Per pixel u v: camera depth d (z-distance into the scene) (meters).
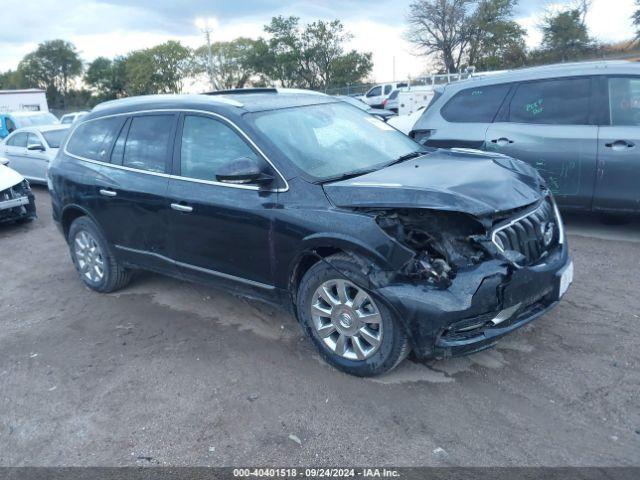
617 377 3.54
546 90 6.45
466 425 3.19
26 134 12.59
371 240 3.41
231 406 3.55
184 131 4.55
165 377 3.96
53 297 5.72
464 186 3.53
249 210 3.99
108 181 5.05
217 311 5.00
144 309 5.18
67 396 3.83
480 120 6.84
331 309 3.72
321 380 3.74
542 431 3.10
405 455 3.00
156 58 63.16
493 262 3.32
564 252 3.84
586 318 4.32
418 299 3.27
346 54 55.25
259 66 56.91
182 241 4.54
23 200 8.65
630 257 5.56
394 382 3.64
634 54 34.41
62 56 85.56
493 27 43.75
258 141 4.06
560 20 40.59
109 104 5.50
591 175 6.10
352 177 3.92
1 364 4.36
